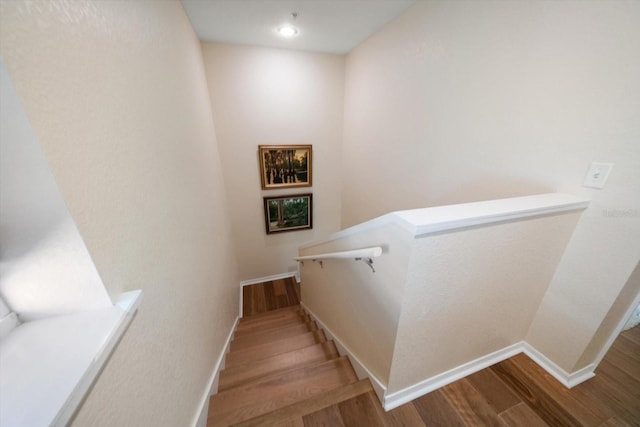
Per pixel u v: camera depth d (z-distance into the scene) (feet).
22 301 1.79
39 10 1.50
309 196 11.67
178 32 5.01
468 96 4.86
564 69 3.38
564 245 3.72
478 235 2.93
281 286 12.42
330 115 10.69
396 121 7.25
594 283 3.53
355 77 9.38
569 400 3.76
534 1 3.59
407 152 6.92
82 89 1.87
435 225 2.54
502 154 4.39
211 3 5.87
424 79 5.95
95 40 2.08
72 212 1.66
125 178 2.39
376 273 3.40
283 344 6.25
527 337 4.51
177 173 4.02
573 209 3.37
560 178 3.63
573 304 3.81
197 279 4.46
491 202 3.28
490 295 3.56
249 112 9.64
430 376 3.82
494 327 3.96
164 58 3.94
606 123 3.06
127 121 2.54
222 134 9.61
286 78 9.59
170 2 4.56
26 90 1.40
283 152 10.58
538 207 3.10
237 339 6.95
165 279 3.07
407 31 6.31
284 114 10.07
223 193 9.57
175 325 3.21
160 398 2.61
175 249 3.54
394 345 3.22
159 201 3.18
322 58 9.75
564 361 4.03
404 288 2.82
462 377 4.09
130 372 2.09
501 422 3.48
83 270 1.81
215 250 6.52
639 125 2.80
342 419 3.48
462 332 3.67
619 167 3.03
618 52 2.85
